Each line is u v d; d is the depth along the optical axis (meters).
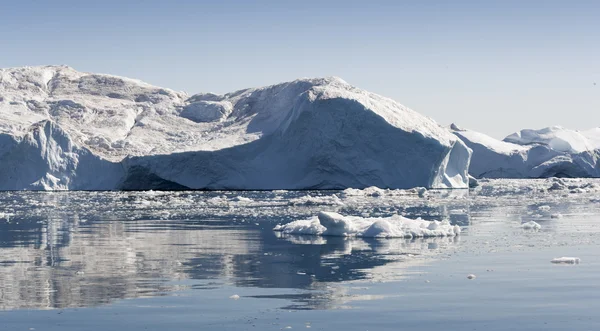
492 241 19.44
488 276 13.41
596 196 52.72
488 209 36.16
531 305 10.85
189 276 13.78
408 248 17.94
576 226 24.36
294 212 34.38
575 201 44.81
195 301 11.31
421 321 9.91
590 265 14.66
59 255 17.23
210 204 42.78
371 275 13.70
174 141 77.50
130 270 14.59
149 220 29.39
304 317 10.18
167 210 36.59
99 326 9.79
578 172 110.06
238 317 10.21
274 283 12.91
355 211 35.31
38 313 10.55
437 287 12.32
